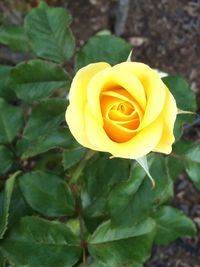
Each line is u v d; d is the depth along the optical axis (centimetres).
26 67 35
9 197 31
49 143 31
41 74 35
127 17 72
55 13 37
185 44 72
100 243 32
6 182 32
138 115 25
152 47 72
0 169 35
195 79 70
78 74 25
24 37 41
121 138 25
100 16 72
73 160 32
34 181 33
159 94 24
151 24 73
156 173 31
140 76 24
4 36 41
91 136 24
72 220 34
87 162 33
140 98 24
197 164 34
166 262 63
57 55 36
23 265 30
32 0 67
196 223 64
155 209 38
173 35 72
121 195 31
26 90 35
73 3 72
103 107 25
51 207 33
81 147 31
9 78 35
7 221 31
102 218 34
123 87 24
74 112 25
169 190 37
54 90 35
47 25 36
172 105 25
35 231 31
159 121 25
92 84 23
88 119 24
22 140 36
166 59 71
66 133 31
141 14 73
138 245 32
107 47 34
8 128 37
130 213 31
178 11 73
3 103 37
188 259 63
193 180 34
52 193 33
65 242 31
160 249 63
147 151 24
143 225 32
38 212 35
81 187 33
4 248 31
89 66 25
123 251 31
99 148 24
